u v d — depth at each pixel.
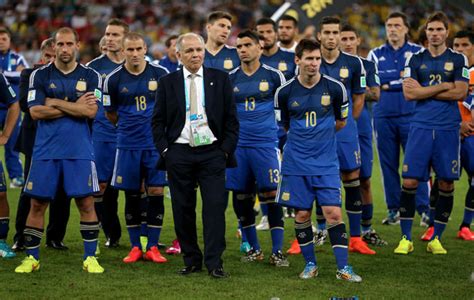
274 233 14.20
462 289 12.22
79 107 13.04
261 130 14.28
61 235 15.49
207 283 12.54
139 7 53.62
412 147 15.34
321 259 14.71
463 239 16.83
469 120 15.95
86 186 13.23
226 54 16.02
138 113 14.41
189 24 53.09
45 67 13.26
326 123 12.98
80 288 12.19
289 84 13.16
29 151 15.12
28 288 12.17
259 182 14.30
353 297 11.28
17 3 52.78
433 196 16.59
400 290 12.15
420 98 15.07
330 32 15.12
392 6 52.38
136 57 14.24
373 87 16.38
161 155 13.07
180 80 13.02
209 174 13.01
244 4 53.59
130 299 11.51
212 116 12.91
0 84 14.27
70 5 53.00
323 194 12.90
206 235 13.01
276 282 12.66
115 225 15.84
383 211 20.81
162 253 15.34
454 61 15.05
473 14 16.95
